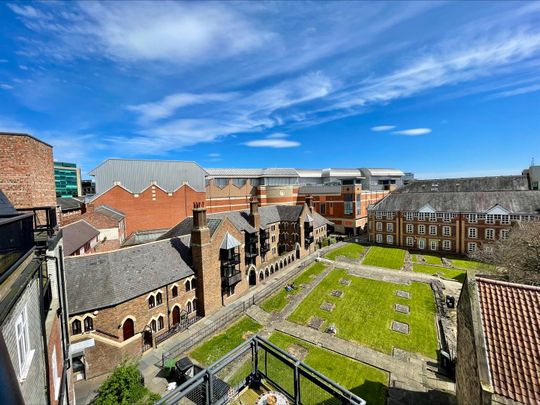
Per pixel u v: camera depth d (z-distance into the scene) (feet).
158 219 189.47
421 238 189.67
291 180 324.39
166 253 98.73
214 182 264.72
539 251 86.12
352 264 158.30
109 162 179.22
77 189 465.06
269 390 35.55
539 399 32.94
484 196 174.50
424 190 237.25
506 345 37.78
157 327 86.89
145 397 58.08
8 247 21.08
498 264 117.19
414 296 113.91
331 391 28.19
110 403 54.80
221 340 85.97
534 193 160.76
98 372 71.05
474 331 39.86
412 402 61.41
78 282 74.90
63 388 44.83
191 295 99.09
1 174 41.98
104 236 142.41
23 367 24.84
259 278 135.13
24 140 43.88
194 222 100.58
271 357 72.28
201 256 98.89
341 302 110.42
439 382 67.26
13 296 20.22
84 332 71.61
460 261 160.04
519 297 41.04
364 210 258.98
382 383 67.41
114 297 75.61
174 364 70.85
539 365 35.14
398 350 79.97
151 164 197.77
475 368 40.06
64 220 159.53
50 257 40.70
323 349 81.10
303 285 128.57
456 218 175.52
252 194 287.48
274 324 95.20
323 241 209.15
